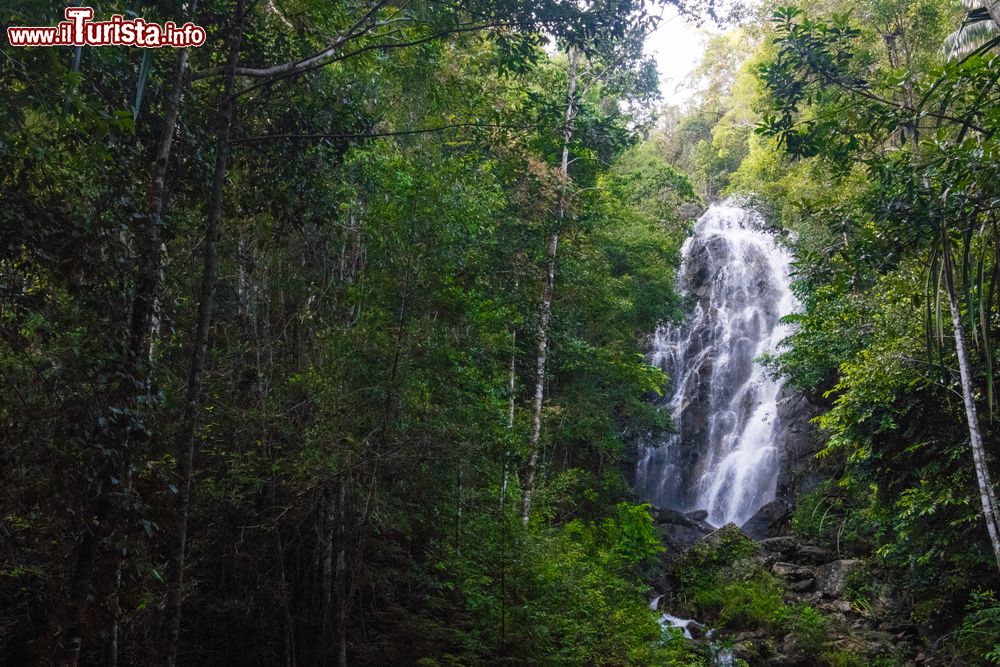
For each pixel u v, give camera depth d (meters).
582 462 23.45
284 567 11.33
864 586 16.02
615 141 16.97
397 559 11.59
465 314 11.88
